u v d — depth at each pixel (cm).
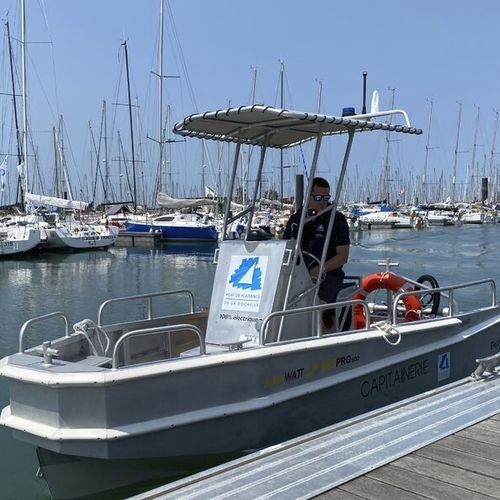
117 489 429
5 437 631
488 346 685
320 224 569
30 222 3531
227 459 446
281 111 474
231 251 560
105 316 1480
